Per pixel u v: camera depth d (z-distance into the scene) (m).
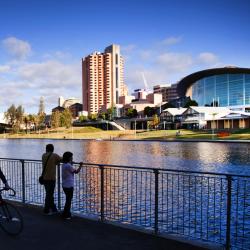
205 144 63.00
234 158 37.03
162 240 6.71
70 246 6.33
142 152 49.12
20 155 53.28
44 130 185.50
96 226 7.68
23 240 6.69
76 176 13.16
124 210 11.80
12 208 7.09
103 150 56.47
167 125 144.12
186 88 191.38
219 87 149.62
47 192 8.84
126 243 6.51
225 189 15.26
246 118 111.19
